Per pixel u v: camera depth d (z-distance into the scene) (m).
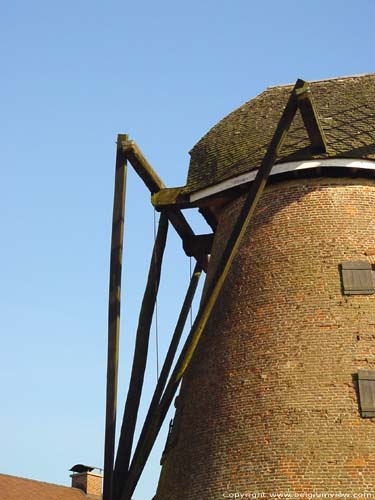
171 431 20.02
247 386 18.36
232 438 17.95
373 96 21.34
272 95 22.58
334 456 17.03
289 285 19.06
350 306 18.62
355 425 17.34
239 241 19.12
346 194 19.80
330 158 19.62
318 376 17.92
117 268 20.31
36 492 28.31
